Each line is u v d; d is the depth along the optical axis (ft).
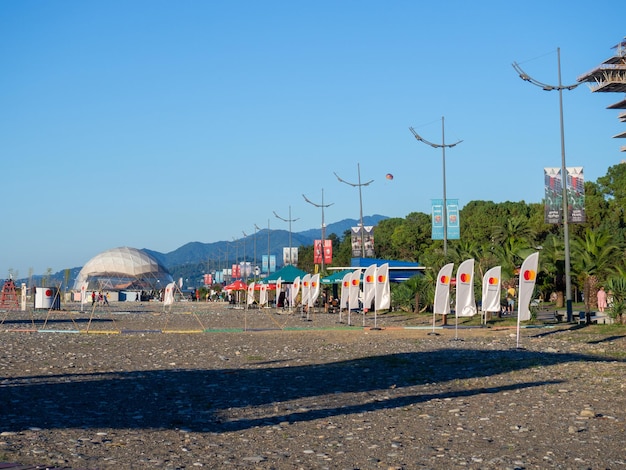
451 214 195.21
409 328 137.59
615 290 134.51
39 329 141.08
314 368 73.46
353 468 31.99
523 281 95.91
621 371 66.64
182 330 138.41
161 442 37.40
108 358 82.84
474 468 31.94
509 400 51.42
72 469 31.22
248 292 242.37
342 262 474.49
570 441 37.42
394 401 51.83
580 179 144.05
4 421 42.42
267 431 40.68
